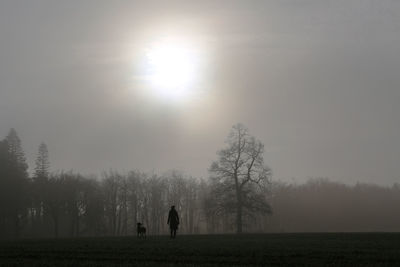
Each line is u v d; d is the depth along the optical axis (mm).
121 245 29891
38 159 116438
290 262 19219
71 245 30422
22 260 20656
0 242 36781
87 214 109062
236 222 73500
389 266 17781
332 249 24766
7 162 103000
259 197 73188
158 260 20781
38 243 33688
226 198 73375
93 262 19672
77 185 109625
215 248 26188
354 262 18969
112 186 117750
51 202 103875
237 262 19656
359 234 41969
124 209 120500
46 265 18703
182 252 23984
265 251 23875
